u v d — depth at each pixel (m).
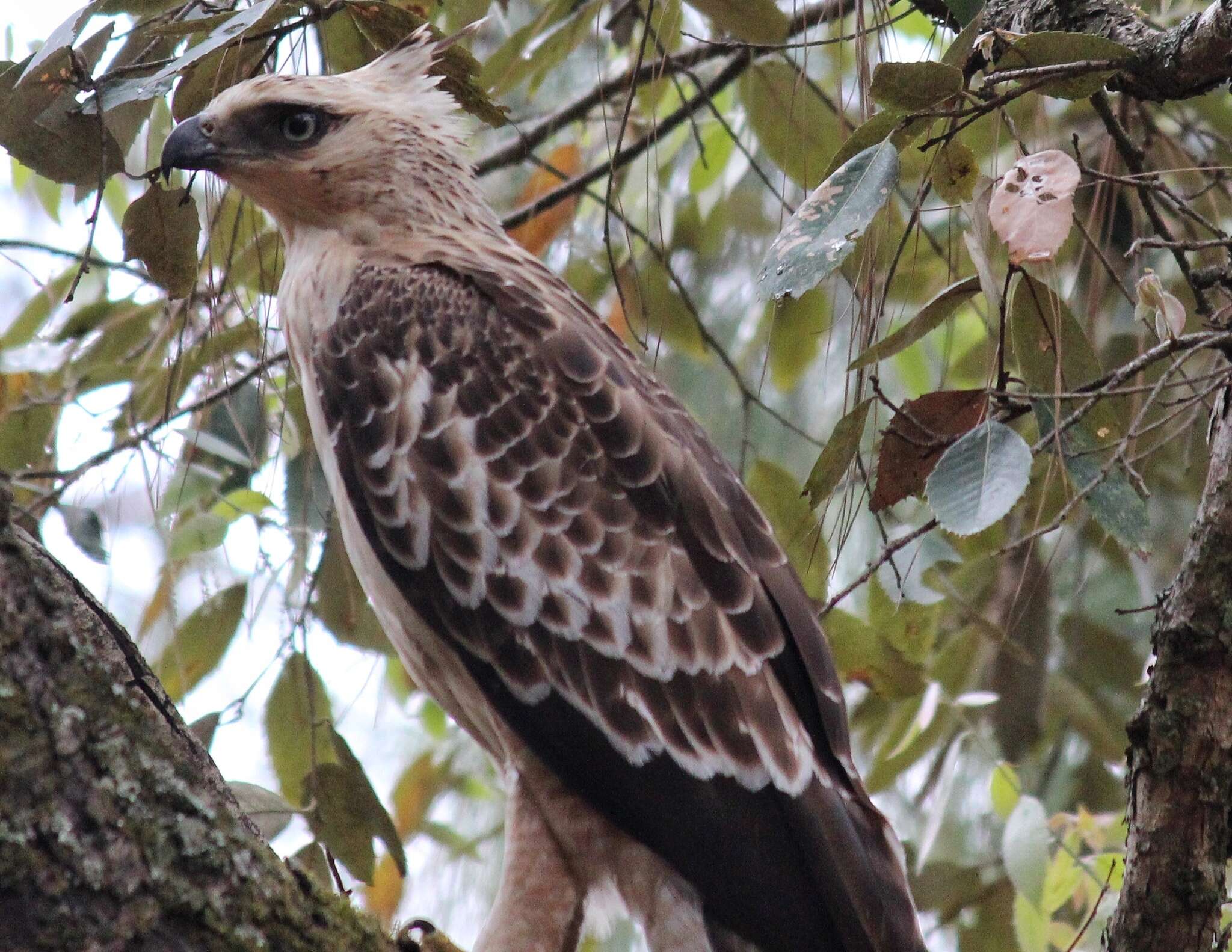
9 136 7.18
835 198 6.40
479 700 7.80
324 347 8.04
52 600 4.66
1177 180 10.00
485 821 13.09
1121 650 11.05
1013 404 7.23
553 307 8.09
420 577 7.61
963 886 10.66
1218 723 6.23
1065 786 11.48
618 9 10.20
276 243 9.35
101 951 4.45
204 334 8.91
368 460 7.76
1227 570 6.20
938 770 10.84
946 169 6.77
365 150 8.63
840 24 8.08
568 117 10.62
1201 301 6.97
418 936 7.14
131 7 7.73
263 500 8.77
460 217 8.84
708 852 6.95
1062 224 6.04
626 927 11.08
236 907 4.76
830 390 12.41
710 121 11.55
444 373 7.73
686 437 7.74
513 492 7.48
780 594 7.41
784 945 6.79
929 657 10.71
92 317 9.96
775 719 7.03
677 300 10.73
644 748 7.12
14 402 9.76
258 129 8.59
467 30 8.65
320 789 8.48
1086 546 11.13
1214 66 7.52
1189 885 6.30
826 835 6.82
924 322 7.09
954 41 7.00
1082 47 6.61
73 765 4.54
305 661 8.75
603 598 7.26
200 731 8.64
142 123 7.87
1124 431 7.67
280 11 8.12
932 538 8.82
